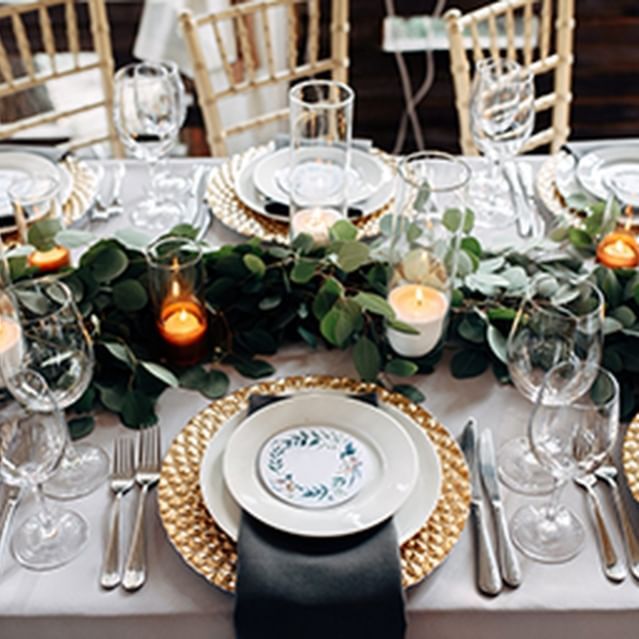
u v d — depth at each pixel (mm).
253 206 1513
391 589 917
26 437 967
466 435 1136
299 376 1202
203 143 2984
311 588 917
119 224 1520
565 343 1063
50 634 957
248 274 1281
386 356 1250
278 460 1058
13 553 999
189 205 1560
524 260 1354
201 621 957
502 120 1556
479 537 1015
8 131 1963
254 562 934
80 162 1642
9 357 1109
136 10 2865
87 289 1245
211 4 2469
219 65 2543
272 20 2615
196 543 991
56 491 1071
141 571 979
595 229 1408
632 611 954
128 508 1057
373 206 1517
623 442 1107
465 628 963
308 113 1350
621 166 1621
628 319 1232
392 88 3021
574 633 968
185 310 1215
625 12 2855
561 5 1923
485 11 1915
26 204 1319
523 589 970
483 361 1244
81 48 2932
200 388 1198
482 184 1633
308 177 1388
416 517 1014
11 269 1267
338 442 1084
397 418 1133
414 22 2932
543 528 1030
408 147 3113
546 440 996
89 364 1084
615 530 1036
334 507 1004
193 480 1059
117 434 1152
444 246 1206
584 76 2979
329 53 2963
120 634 960
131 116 1513
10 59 2857
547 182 1607
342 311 1196
